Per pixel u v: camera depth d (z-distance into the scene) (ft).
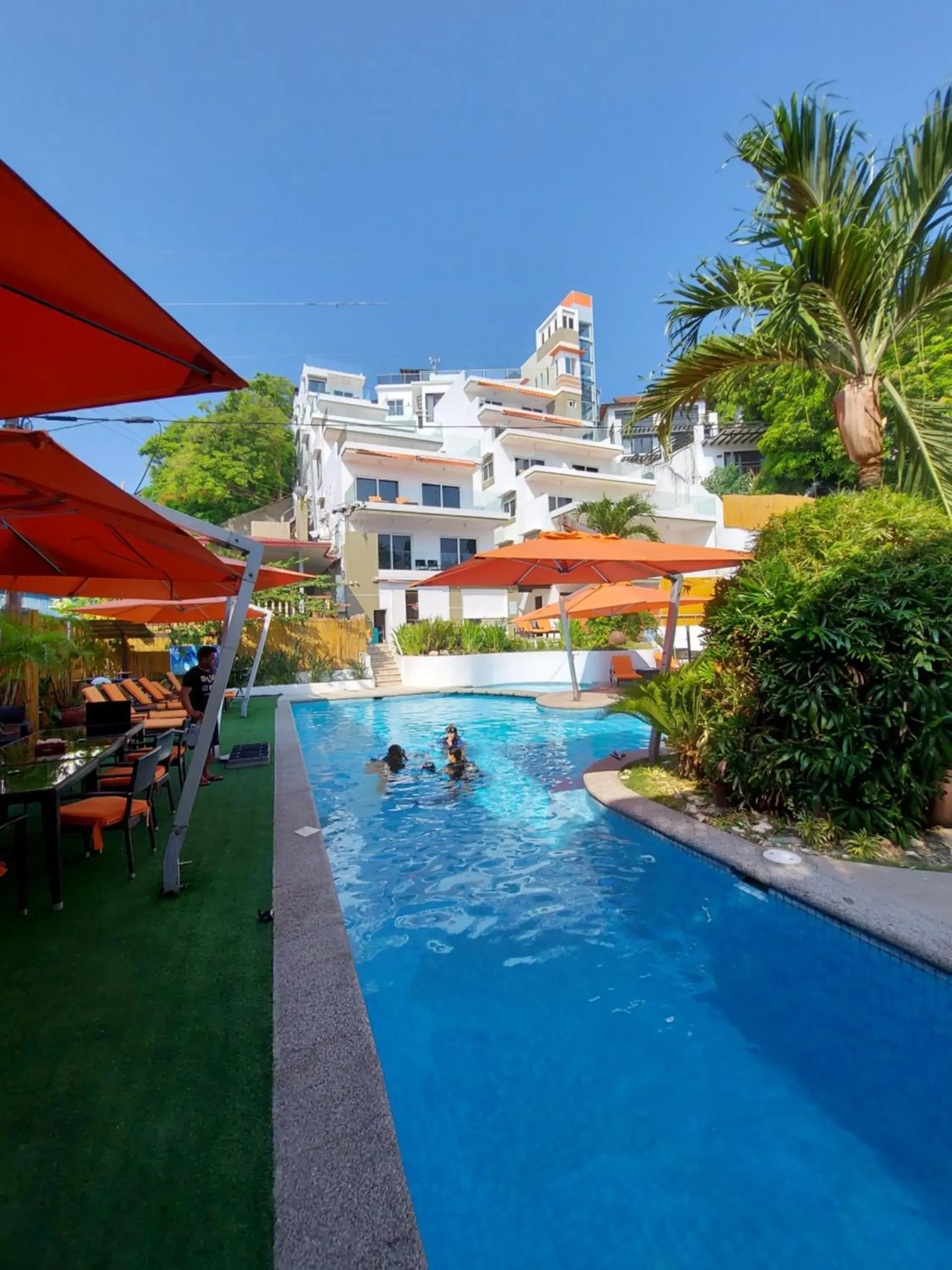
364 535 96.32
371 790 28.12
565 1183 7.95
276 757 30.66
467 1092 9.52
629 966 13.03
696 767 23.47
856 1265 6.80
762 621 17.84
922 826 16.89
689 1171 8.04
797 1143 8.50
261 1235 5.90
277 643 68.90
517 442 116.78
